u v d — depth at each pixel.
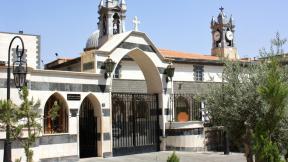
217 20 51.19
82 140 23.70
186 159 22.94
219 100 15.27
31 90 20.05
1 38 27.41
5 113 13.21
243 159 22.97
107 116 23.52
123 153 24.34
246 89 14.67
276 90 11.77
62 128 21.62
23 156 18.66
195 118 28.70
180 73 37.38
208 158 23.36
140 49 25.61
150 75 26.95
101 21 42.22
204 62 38.50
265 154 11.23
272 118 11.82
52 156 20.62
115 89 34.91
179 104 32.78
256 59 17.38
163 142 26.38
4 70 18.81
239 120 14.71
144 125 25.98
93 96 22.98
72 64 33.09
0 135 18.27
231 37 50.81
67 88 21.72
